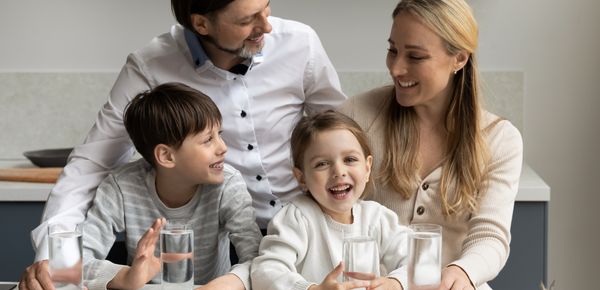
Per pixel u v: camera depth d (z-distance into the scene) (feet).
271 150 5.29
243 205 4.38
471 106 4.23
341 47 8.39
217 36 4.42
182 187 4.38
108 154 4.74
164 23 8.36
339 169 3.85
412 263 3.09
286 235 3.87
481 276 3.65
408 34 3.93
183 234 3.27
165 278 3.30
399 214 4.46
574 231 8.52
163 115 4.03
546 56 8.26
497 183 4.25
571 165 8.41
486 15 8.23
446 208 4.25
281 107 5.26
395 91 4.43
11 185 6.88
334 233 3.99
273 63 5.11
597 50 8.16
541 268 6.47
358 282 3.17
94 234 4.30
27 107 8.53
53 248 3.21
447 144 4.38
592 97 8.25
